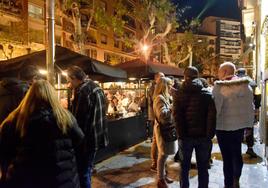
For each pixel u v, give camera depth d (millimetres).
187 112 3877
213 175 5523
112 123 7121
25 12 26000
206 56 50844
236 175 4352
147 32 25703
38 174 2303
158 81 4781
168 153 4668
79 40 19703
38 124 2342
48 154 2330
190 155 3971
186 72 3963
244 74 6113
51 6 5363
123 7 23969
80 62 6320
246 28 21375
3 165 2402
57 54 6379
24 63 6109
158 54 38375
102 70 6832
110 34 42094
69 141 2477
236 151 4359
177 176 5477
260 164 6172
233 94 4266
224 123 4309
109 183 5129
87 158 3836
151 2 24672
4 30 24094
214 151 7508
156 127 4770
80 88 3889
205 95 3836
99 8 22141
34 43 26594
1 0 24000
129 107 9602
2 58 23156
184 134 3900
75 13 19719
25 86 3580
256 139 8938
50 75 5395
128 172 5781
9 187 2314
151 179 5352
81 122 3795
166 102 4676
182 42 33156
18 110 2459
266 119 6211
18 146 2350
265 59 7652
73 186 2445
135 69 9477
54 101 2455
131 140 8328
